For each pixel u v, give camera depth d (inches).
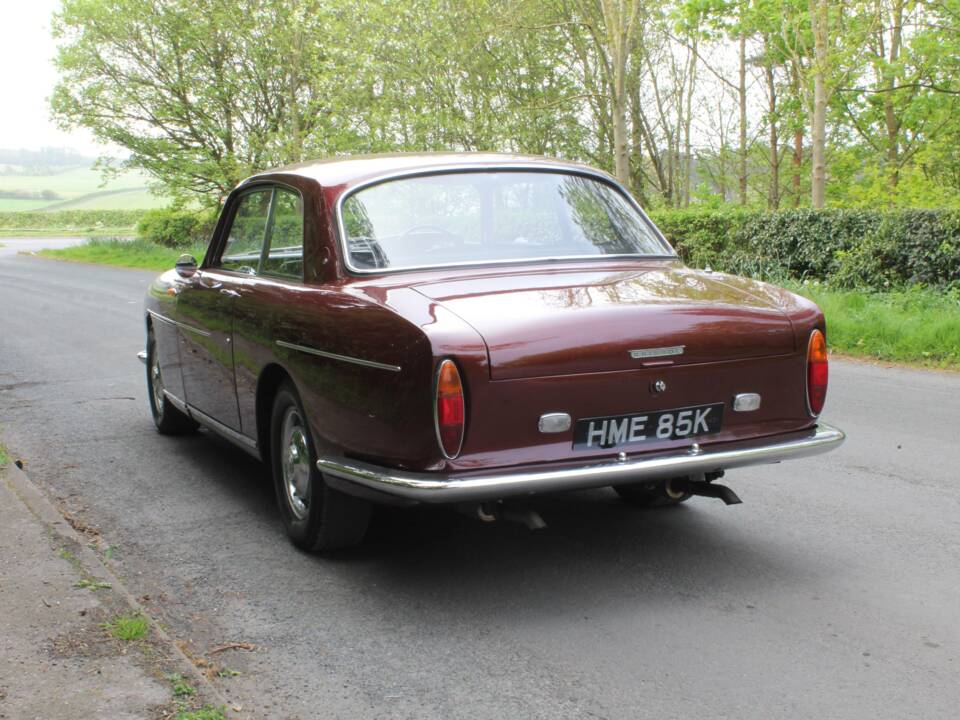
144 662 120.9
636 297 153.1
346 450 150.6
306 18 1171.3
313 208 171.8
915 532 179.6
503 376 136.6
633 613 144.3
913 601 147.4
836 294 517.0
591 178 194.1
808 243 605.3
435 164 180.4
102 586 144.9
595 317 143.9
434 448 136.0
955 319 415.2
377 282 160.2
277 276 182.1
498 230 176.2
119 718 107.0
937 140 933.2
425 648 133.8
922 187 712.4
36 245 2231.8
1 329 538.3
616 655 130.2
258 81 1387.8
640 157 1023.0
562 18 936.3
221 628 142.3
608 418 143.9
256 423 185.5
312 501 165.5
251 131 1419.8
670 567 163.5
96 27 1409.9
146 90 1456.7
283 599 152.9
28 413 303.9
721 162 1140.5
